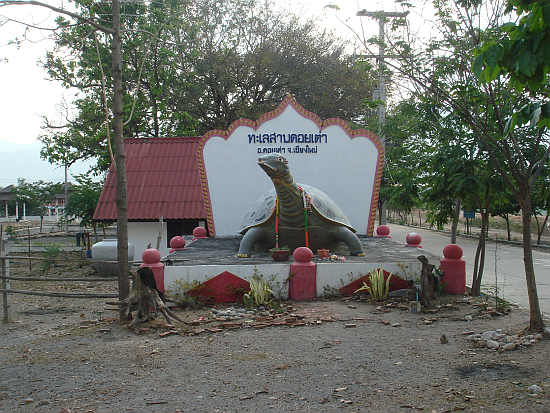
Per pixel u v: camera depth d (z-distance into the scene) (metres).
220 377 5.32
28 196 61.47
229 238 14.95
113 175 19.02
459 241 30.14
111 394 4.91
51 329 8.07
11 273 16.92
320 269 9.52
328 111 28.31
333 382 5.07
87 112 23.55
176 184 18.44
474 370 5.27
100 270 15.72
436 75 8.66
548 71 4.17
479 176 8.94
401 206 11.76
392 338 6.68
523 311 8.41
